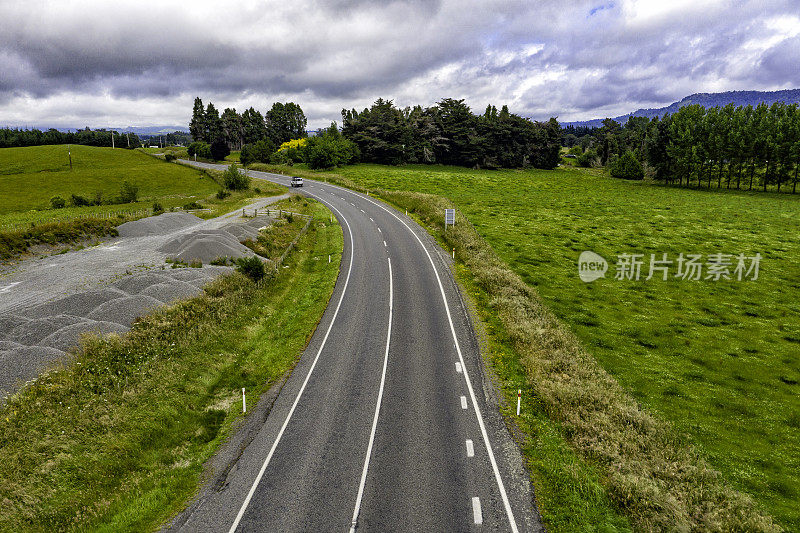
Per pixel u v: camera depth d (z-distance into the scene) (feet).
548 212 206.08
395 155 397.60
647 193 287.48
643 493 39.27
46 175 295.07
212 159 461.78
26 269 109.19
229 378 63.87
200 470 45.91
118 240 142.31
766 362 76.69
